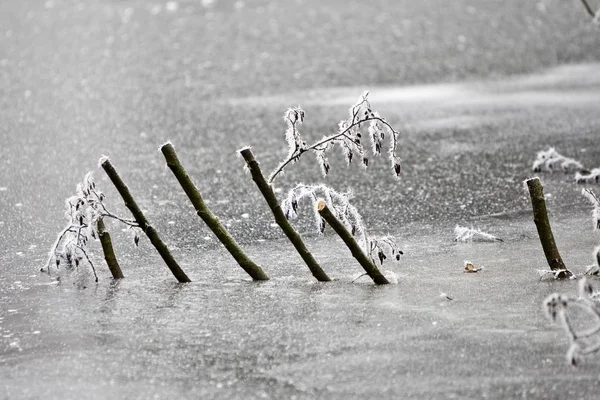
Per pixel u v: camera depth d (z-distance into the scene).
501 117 28.94
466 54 40.78
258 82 36.00
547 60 39.38
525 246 16.05
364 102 13.70
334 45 43.91
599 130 26.59
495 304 12.80
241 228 18.23
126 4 60.06
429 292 13.49
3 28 51.59
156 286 14.55
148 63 40.62
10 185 22.11
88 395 10.54
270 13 54.91
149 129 28.38
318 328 12.20
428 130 27.44
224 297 13.75
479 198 20.08
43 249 17.11
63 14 56.50
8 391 10.72
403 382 10.46
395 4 56.06
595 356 10.94
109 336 12.31
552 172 22.25
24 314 13.39
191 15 54.78
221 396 10.35
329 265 15.38
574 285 13.53
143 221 14.66
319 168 23.55
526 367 10.70
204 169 23.41
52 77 37.78
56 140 27.06
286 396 10.27
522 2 53.62
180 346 11.84
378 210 19.42
